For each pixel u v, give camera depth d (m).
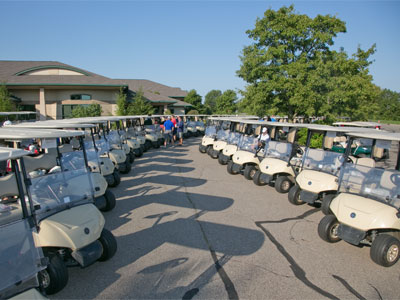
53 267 3.28
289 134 7.46
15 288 2.73
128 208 6.30
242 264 4.08
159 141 16.34
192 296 3.38
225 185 8.24
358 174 4.79
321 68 12.70
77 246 3.41
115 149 9.58
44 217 3.54
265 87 13.30
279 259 4.24
